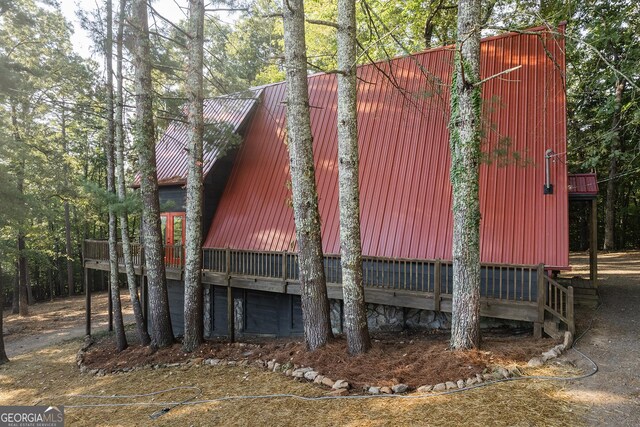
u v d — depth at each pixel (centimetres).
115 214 1119
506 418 452
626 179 2139
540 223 845
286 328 1133
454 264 656
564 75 860
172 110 1114
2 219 1364
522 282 739
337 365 661
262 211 1212
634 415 446
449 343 721
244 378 703
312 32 1828
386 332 938
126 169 1756
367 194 1068
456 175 643
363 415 495
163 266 1043
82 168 2517
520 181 899
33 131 1708
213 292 1287
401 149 1084
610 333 725
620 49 1016
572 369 573
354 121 693
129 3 997
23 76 1299
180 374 797
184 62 1157
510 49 1040
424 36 1872
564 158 877
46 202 1792
